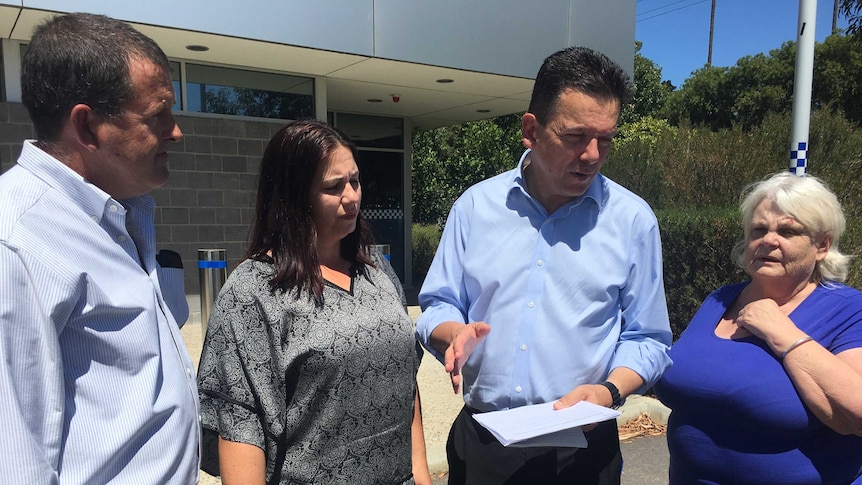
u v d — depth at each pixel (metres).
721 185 6.79
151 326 1.36
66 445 1.21
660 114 27.47
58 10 5.26
